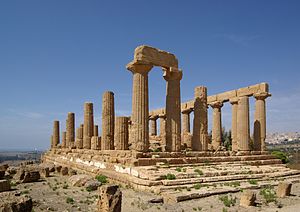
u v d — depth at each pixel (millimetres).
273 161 35219
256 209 15672
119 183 22984
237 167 27625
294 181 25547
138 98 27266
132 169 22719
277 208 15992
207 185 20578
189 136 40625
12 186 23078
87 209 15352
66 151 45594
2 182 20156
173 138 29250
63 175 30344
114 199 12234
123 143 30828
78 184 23000
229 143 64500
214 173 23344
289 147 141750
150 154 26078
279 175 27016
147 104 27562
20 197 10039
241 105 37562
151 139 51406
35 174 26062
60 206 15961
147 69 27797
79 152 38656
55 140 58094
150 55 27969
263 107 38312
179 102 29766
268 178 25531
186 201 17203
